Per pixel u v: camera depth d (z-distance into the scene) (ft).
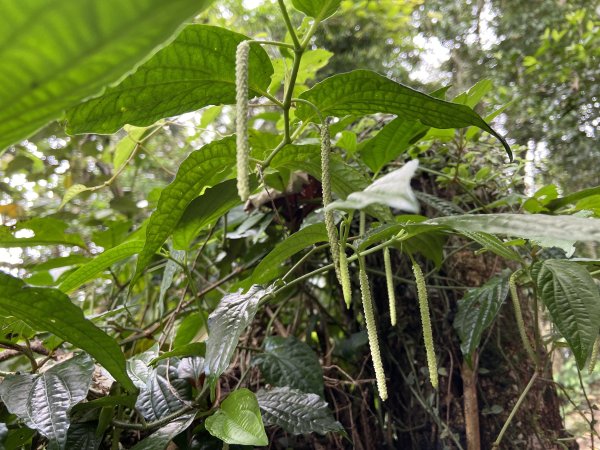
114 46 0.42
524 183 2.42
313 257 2.24
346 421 1.88
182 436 1.35
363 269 1.18
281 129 2.22
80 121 1.11
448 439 1.85
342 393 1.89
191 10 0.41
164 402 1.40
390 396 2.05
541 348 2.02
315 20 1.07
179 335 1.83
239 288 1.73
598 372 4.40
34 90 0.46
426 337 1.25
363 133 2.40
